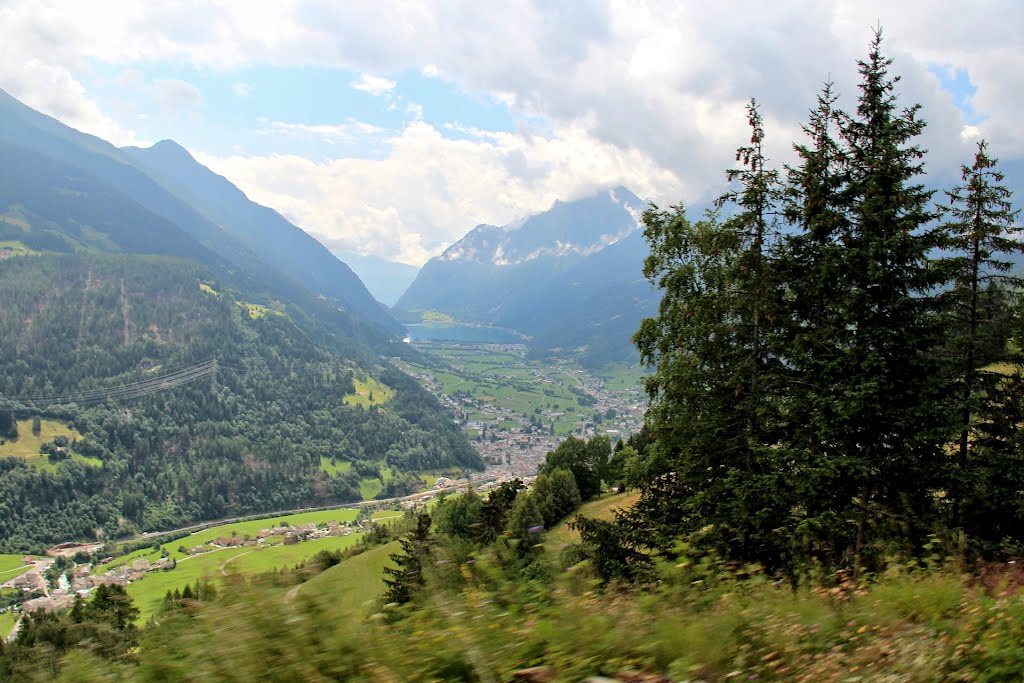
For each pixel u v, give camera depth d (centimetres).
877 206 1477
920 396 1428
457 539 536
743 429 1627
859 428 1450
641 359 1916
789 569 1183
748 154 1634
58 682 350
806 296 1584
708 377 1717
